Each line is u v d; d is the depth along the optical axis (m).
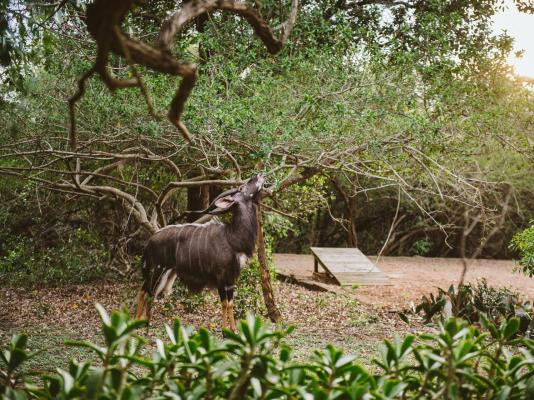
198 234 7.65
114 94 7.79
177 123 2.75
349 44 8.32
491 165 11.39
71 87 8.23
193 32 8.16
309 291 11.64
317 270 13.23
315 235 20.36
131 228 11.99
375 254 20.50
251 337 2.43
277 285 12.27
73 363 2.54
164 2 10.15
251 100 7.53
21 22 5.92
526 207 17.75
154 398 2.40
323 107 8.06
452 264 16.53
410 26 10.66
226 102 7.58
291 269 14.33
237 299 9.07
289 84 8.55
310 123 7.76
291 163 9.39
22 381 2.67
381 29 11.52
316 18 8.84
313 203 11.42
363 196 18.20
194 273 7.65
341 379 2.55
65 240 12.32
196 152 9.27
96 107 7.98
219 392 2.47
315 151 8.32
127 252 11.99
